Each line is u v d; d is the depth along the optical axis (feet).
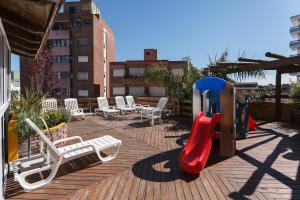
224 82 17.69
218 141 19.90
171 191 11.95
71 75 139.13
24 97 20.36
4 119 13.25
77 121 34.99
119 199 11.14
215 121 16.38
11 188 12.32
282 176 13.78
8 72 17.35
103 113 41.01
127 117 39.01
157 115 33.47
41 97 21.72
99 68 147.84
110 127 29.94
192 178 13.57
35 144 16.87
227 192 11.80
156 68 42.42
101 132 26.84
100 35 149.18
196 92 20.54
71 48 138.51
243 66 32.76
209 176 13.83
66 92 139.03
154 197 11.34
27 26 12.91
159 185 12.66
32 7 9.90
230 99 17.26
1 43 11.78
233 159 16.89
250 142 21.62
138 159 16.96
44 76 61.31
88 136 24.73
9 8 10.89
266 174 14.08
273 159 16.85
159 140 22.88
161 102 36.68
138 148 19.90
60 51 138.72
